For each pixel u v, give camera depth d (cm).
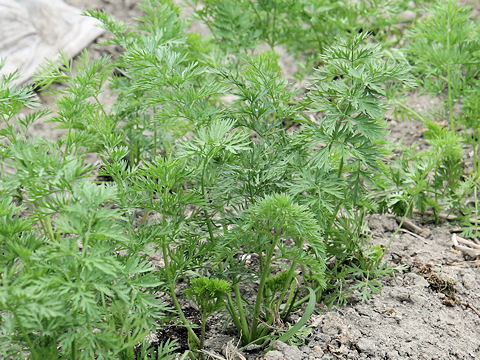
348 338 244
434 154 306
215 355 231
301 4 393
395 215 333
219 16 376
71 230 180
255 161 237
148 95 323
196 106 245
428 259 300
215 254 232
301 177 233
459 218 328
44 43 428
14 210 195
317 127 226
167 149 335
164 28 303
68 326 185
